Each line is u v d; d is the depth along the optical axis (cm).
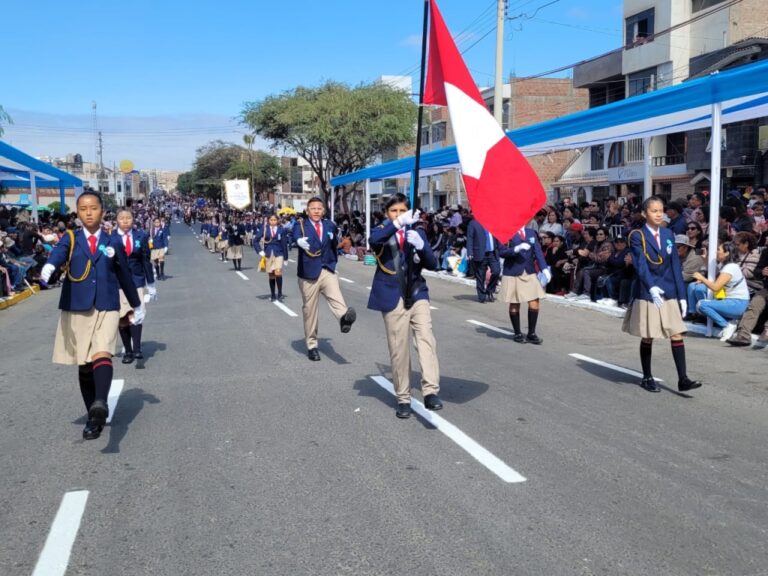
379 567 381
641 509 448
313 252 913
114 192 10869
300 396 743
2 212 2383
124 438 614
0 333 1288
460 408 685
